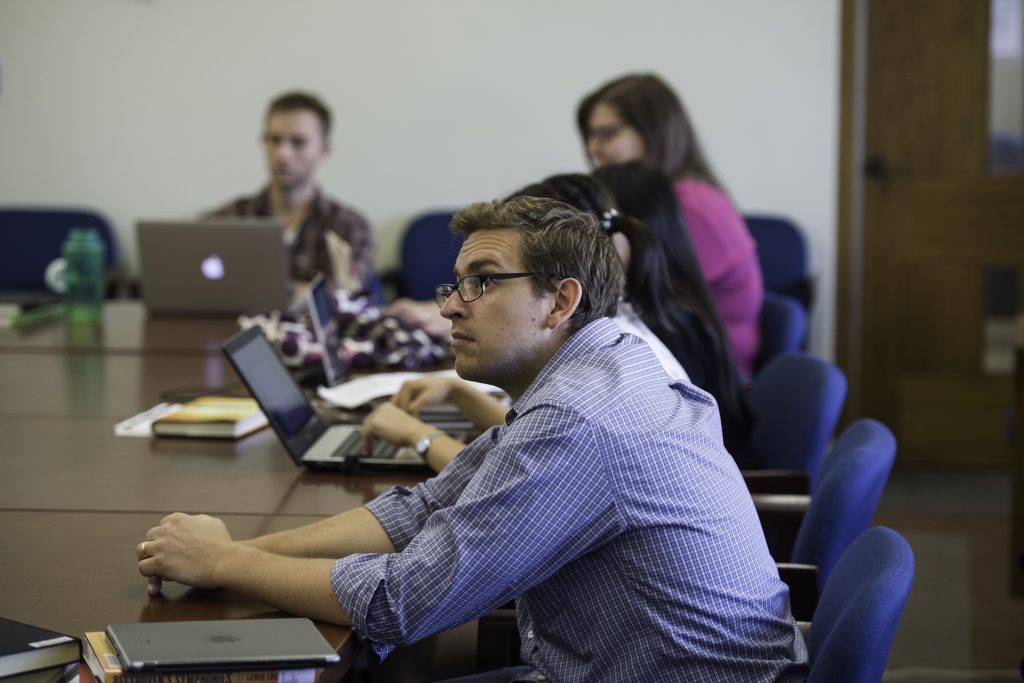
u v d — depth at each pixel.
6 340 4.17
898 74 6.11
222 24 6.48
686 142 4.21
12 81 6.59
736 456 3.11
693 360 2.98
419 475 2.55
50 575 1.90
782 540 2.82
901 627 4.09
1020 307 6.13
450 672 2.16
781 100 6.23
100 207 6.66
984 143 6.08
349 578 1.70
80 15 6.52
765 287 6.03
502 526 1.67
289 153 5.49
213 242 4.61
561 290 1.86
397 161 6.53
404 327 3.86
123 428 2.89
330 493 2.40
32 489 2.39
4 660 1.46
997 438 6.22
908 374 6.28
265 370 2.67
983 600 4.34
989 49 6.02
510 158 6.48
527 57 6.38
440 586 1.67
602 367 1.81
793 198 6.28
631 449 1.70
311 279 5.46
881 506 5.52
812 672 1.72
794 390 3.23
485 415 2.86
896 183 6.17
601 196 2.92
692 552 1.72
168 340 4.18
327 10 6.43
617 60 6.33
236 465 2.60
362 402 3.20
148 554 1.83
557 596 1.79
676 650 1.73
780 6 6.17
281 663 1.51
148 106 6.57
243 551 1.80
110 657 1.54
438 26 6.40
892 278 6.23
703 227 3.95
